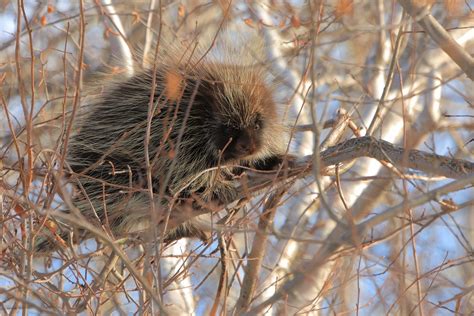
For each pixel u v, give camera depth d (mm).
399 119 12094
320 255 6434
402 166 7023
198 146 9383
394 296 8070
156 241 6621
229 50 9836
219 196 9047
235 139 9312
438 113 12234
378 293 7750
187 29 11953
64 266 7547
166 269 9922
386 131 11984
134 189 7918
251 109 9383
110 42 11602
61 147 8617
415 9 7832
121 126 9383
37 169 7773
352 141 7902
